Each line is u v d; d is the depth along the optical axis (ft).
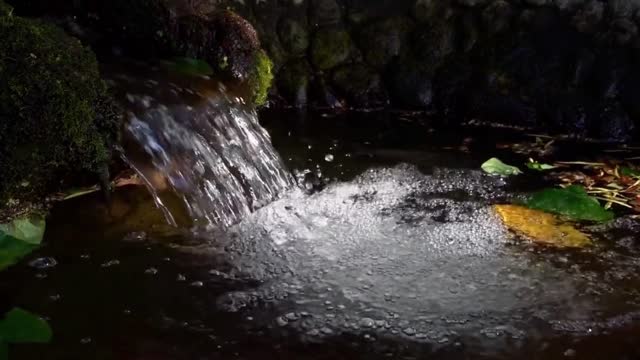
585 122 9.54
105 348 4.69
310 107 10.91
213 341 4.81
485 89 10.07
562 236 6.56
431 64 10.54
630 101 9.34
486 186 7.79
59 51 6.17
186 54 8.84
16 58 5.85
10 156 5.82
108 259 5.86
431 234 6.55
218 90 8.04
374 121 10.19
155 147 6.82
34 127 5.87
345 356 4.69
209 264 5.86
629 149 9.10
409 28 10.75
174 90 7.52
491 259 6.08
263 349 4.74
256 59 9.12
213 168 7.13
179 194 6.73
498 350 4.79
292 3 10.87
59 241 6.09
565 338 4.93
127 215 6.57
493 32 10.27
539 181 7.97
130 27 8.70
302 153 8.71
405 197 7.43
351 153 8.77
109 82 7.18
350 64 10.92
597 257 6.15
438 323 5.10
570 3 9.91
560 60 9.82
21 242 5.48
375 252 6.17
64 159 6.19
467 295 5.49
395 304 5.34
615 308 5.32
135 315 5.08
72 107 6.04
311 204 7.20
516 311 5.27
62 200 6.68
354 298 5.41
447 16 10.55
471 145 9.20
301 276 5.73
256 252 6.11
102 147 6.35
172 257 5.95
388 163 8.43
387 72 10.80
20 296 5.26
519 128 9.92
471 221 6.84
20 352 4.62
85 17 8.70
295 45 10.89
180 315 5.10
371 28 10.83
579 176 8.16
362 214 6.97
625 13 9.57
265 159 7.79
